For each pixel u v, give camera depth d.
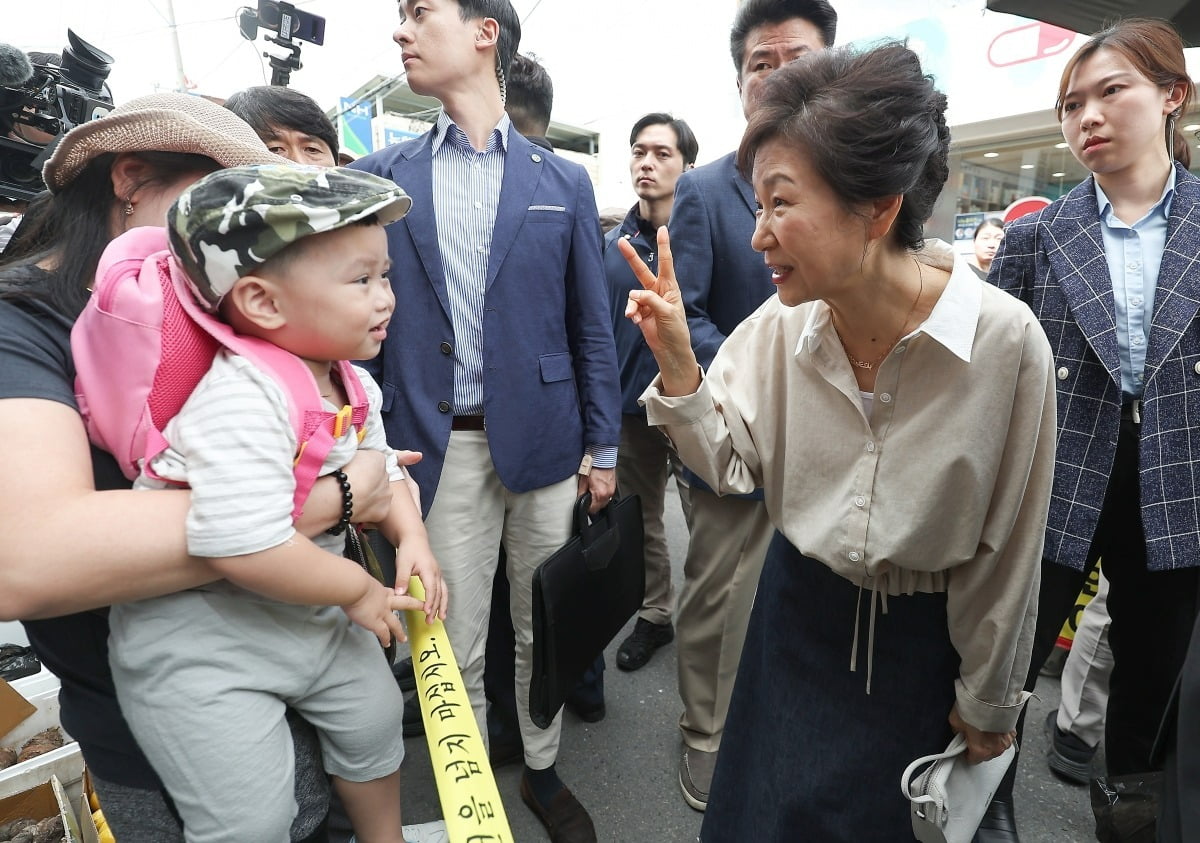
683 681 1.72
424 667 0.88
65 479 0.60
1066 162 4.06
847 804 1.06
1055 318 1.46
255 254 0.66
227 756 0.70
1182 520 1.32
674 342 0.95
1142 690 1.50
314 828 0.84
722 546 1.60
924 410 0.88
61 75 1.82
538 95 2.06
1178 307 1.33
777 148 0.77
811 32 1.49
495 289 1.38
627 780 1.80
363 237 0.73
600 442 1.54
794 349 1.00
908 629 1.00
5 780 1.33
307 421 0.72
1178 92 1.41
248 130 0.83
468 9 1.31
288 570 0.68
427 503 1.39
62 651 0.75
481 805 0.69
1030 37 3.81
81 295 0.70
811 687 1.09
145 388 0.65
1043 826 1.62
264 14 2.85
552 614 1.38
